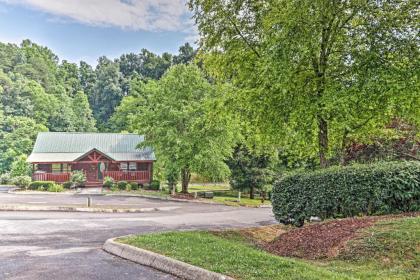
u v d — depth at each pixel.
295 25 8.80
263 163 29.22
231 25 11.83
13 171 37.91
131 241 7.70
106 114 74.94
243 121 12.07
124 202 22.81
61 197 24.53
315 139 12.13
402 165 8.41
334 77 10.07
